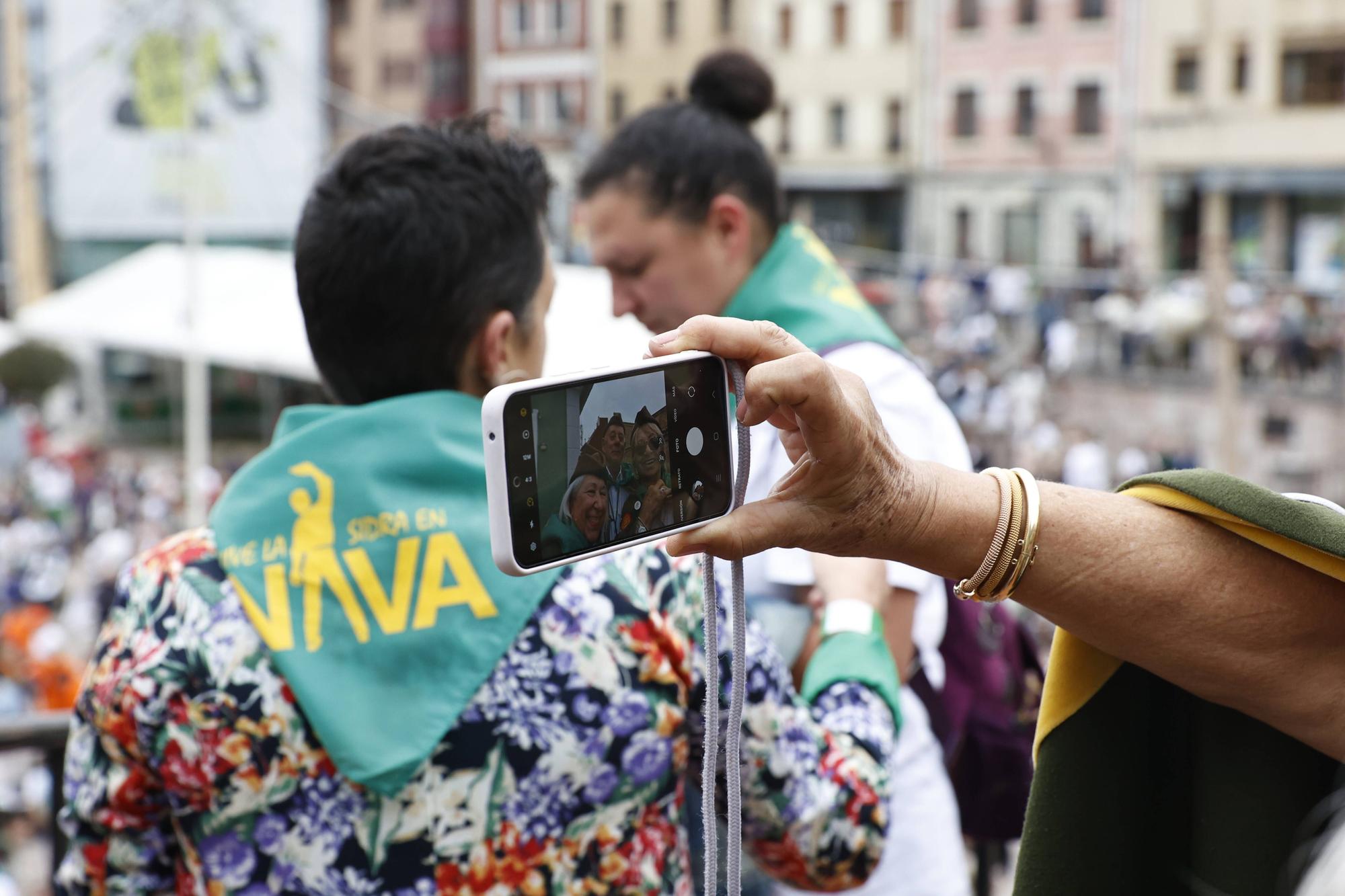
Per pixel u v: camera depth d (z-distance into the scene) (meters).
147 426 30.84
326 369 1.35
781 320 1.93
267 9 33.53
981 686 1.85
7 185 33.03
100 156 30.42
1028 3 36.16
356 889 1.19
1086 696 1.02
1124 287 24.45
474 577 1.21
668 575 1.26
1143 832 1.05
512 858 1.20
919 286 26.33
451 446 1.25
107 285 18.33
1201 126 33.75
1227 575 0.92
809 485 0.90
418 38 42.47
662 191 1.98
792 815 1.29
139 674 1.21
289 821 1.20
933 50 37.97
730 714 1.07
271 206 25.30
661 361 1.01
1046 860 1.04
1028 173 36.56
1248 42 32.94
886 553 0.92
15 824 7.53
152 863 1.28
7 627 10.83
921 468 0.93
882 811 1.35
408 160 1.30
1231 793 1.00
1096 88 35.31
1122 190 35.00
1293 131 32.56
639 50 41.12
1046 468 19.98
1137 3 34.31
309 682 1.17
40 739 2.10
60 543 19.81
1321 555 0.90
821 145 40.31
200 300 17.25
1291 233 33.06
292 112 25.30
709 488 1.06
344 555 1.21
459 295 1.29
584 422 1.01
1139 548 0.92
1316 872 0.66
